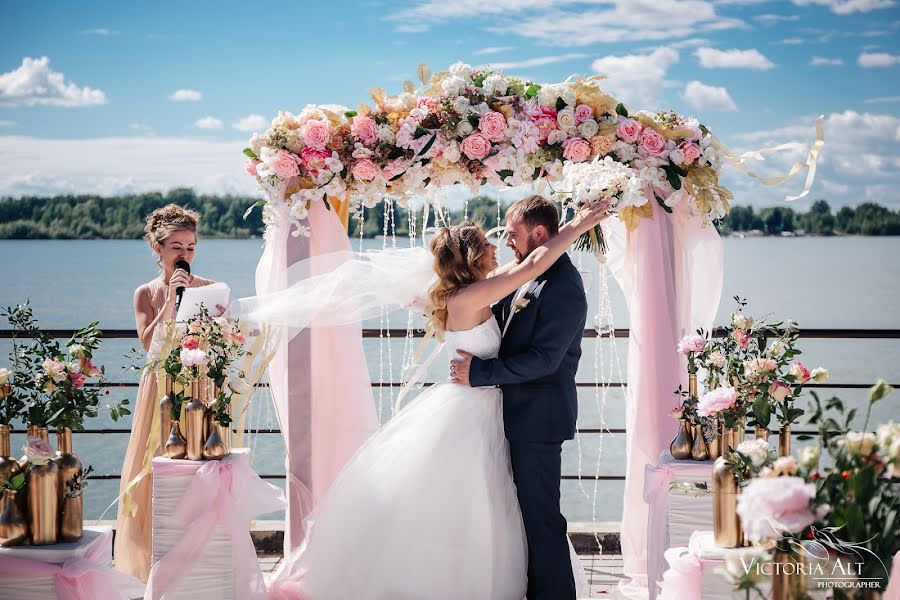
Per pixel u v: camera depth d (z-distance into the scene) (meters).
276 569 4.75
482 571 3.91
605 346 15.24
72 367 3.60
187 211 4.70
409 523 3.93
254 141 4.38
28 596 3.34
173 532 3.79
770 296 32.69
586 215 3.87
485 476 3.97
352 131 4.38
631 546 4.59
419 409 4.09
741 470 3.01
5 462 3.41
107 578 3.45
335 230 4.46
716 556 2.99
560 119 4.38
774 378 3.54
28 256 54.56
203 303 4.11
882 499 2.29
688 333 4.58
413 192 4.47
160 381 4.14
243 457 3.94
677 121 4.48
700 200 4.44
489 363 3.91
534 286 4.02
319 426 4.48
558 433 3.98
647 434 4.56
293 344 4.45
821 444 2.41
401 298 4.34
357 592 3.94
